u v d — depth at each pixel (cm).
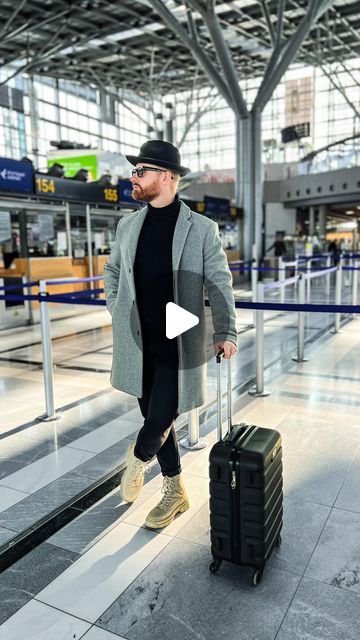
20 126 2644
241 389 433
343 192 2438
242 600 177
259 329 404
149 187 192
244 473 178
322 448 304
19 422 366
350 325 752
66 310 966
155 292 196
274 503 192
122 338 205
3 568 196
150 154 190
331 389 429
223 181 2820
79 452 308
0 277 809
